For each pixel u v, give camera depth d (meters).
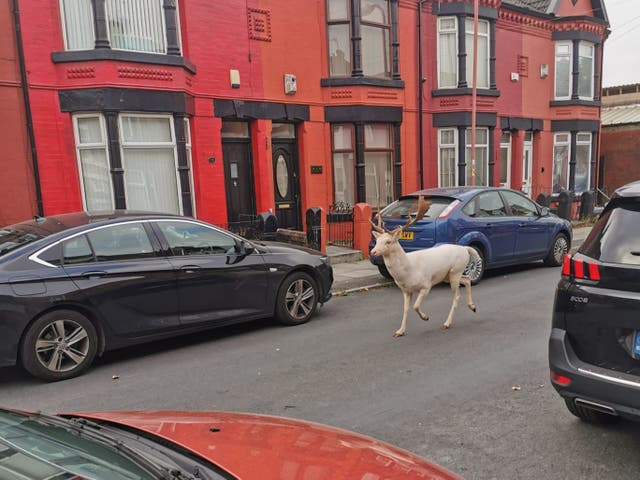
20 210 9.23
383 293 8.58
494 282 9.19
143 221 5.72
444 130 15.16
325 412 4.14
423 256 6.11
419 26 14.22
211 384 4.83
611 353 3.22
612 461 3.31
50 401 4.55
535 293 8.15
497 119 16.17
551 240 10.37
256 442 2.19
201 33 10.93
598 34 18.73
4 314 4.70
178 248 5.86
